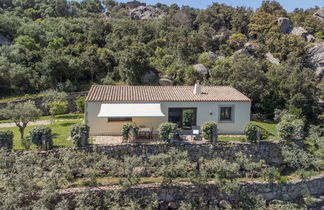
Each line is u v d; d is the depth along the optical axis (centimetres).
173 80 5791
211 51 7750
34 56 5372
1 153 2088
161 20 9481
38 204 1759
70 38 7075
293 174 2548
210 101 3130
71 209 1873
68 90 5097
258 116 4612
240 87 4803
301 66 7444
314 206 2339
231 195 2166
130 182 2067
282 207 2166
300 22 10331
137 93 3269
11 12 8312
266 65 6581
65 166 2062
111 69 6153
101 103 2927
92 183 2019
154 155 2394
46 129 2292
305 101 4853
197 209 2058
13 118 2641
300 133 2895
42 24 7694
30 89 4831
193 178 2175
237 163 2414
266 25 9394
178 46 6881
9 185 1841
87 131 2375
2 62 4709
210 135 2581
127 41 7131
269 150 2656
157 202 2003
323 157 2794
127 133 2503
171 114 3136
